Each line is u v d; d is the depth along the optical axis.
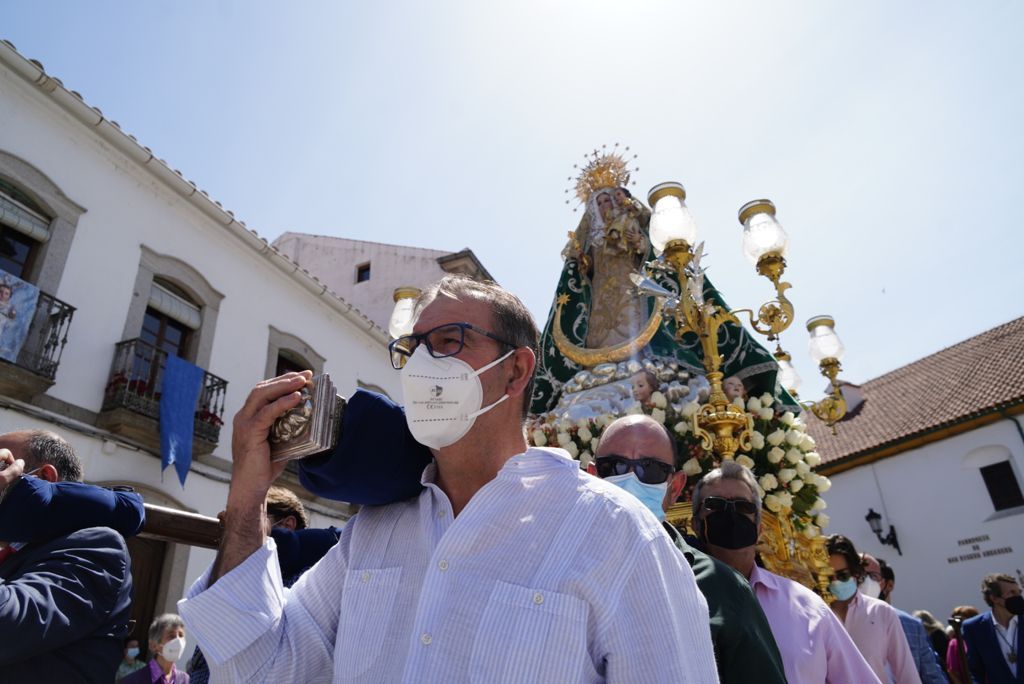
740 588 1.86
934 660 4.15
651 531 1.28
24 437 1.89
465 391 1.39
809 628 2.42
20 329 8.38
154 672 4.45
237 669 1.31
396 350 1.52
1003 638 5.88
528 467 1.35
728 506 2.55
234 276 12.27
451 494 1.46
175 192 11.16
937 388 19.22
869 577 5.03
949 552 16.62
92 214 9.86
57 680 1.53
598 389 4.23
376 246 19.67
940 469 17.25
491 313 1.50
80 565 1.60
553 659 1.12
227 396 11.62
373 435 1.40
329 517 12.95
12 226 8.88
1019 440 15.83
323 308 14.35
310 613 1.51
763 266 4.32
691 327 3.86
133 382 9.88
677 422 3.85
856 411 21.36
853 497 19.08
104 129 9.95
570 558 1.22
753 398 4.04
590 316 4.96
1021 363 17.33
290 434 1.34
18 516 1.62
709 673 1.20
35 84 9.16
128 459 9.60
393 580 1.36
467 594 1.20
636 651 1.16
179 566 9.86
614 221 4.89
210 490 10.84
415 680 1.13
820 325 5.32
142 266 10.50
